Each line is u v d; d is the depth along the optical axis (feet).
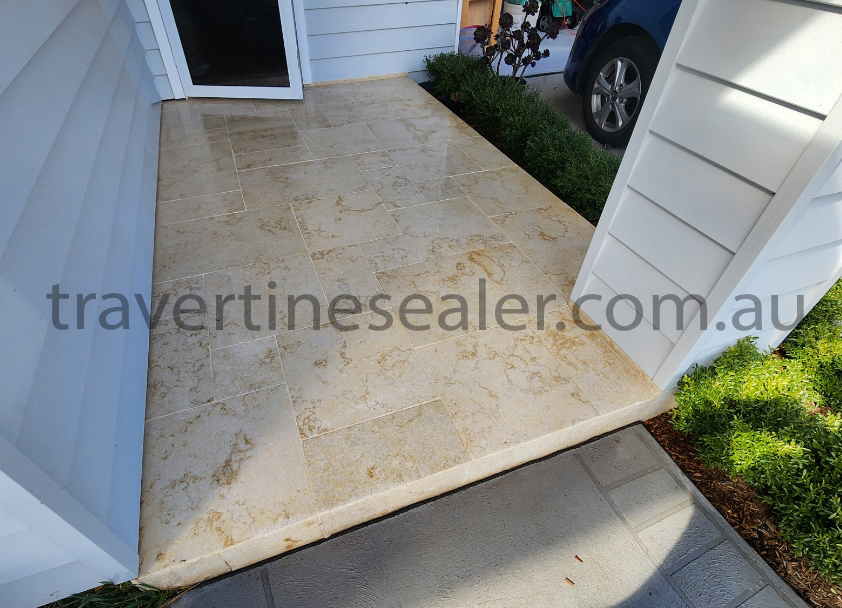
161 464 5.22
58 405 3.94
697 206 5.06
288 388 6.09
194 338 6.70
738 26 4.15
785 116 4.01
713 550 5.19
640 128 5.37
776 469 5.27
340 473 5.24
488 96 13.04
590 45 13.25
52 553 3.71
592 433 6.22
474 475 5.67
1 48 4.27
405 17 14.66
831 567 4.76
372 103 13.88
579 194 9.99
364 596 4.72
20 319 3.67
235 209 9.27
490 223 9.29
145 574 4.43
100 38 7.93
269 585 4.77
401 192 10.05
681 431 6.36
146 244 7.88
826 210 4.62
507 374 6.41
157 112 12.18
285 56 12.85
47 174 4.74
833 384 6.43
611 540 5.24
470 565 4.98
